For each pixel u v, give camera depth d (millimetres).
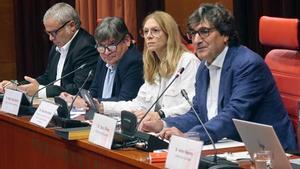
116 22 5008
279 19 4117
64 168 3777
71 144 3664
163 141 3215
